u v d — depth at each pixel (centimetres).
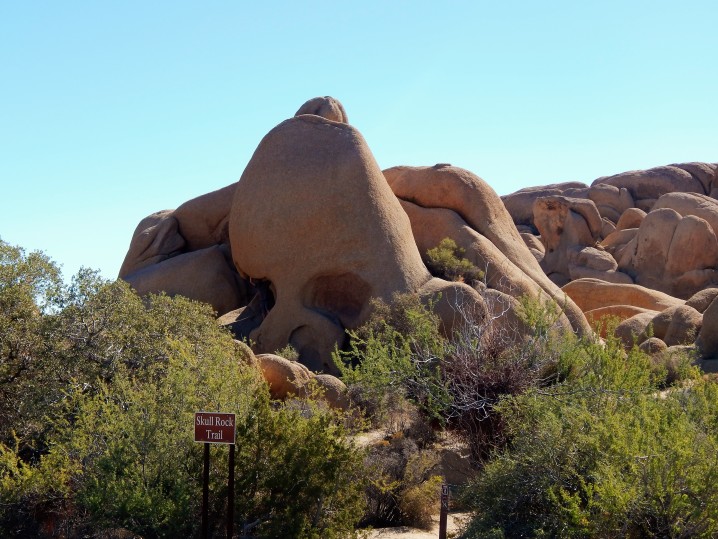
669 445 966
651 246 4950
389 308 2869
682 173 6688
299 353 3062
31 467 1200
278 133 3366
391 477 1307
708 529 904
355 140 3306
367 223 3155
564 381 1401
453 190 3606
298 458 1030
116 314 1530
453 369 1473
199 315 1664
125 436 1095
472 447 1412
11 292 1466
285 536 989
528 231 7050
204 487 922
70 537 1090
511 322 2656
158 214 4303
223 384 1157
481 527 1064
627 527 937
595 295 4347
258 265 3234
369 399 1628
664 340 3091
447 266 3253
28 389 1412
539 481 1054
